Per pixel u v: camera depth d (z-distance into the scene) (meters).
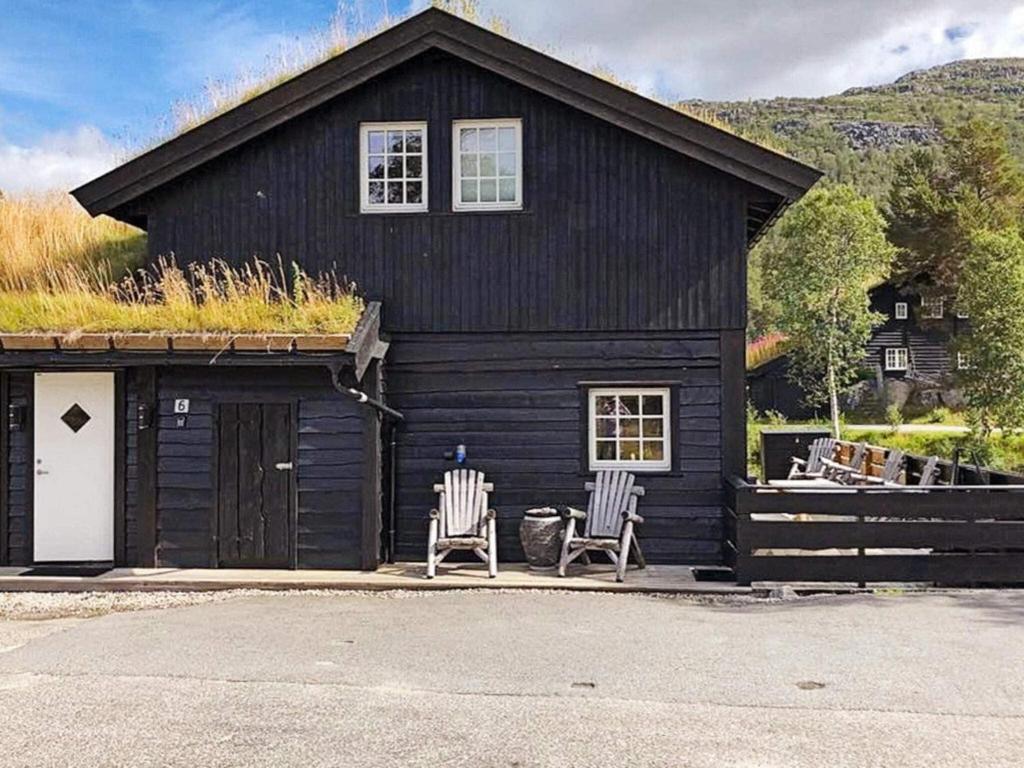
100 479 9.91
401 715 5.10
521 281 10.10
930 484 10.37
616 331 10.02
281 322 9.42
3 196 15.28
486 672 5.94
